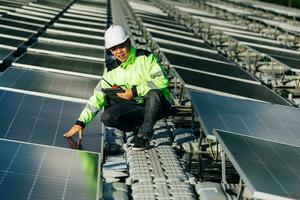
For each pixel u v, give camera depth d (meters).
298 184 4.31
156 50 15.70
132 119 6.69
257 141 5.54
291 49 16.19
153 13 27.56
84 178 4.44
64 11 22.25
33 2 24.75
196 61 11.57
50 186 4.18
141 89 6.36
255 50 14.35
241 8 40.25
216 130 5.73
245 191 5.79
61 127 6.05
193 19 26.42
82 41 13.05
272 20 29.94
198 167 6.96
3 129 5.56
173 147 7.43
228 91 8.57
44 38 12.47
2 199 3.80
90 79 8.77
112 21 21.47
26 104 6.59
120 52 6.18
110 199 5.39
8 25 14.39
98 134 6.13
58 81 8.23
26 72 8.57
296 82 12.90
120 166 6.67
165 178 6.00
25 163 4.55
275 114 7.13
